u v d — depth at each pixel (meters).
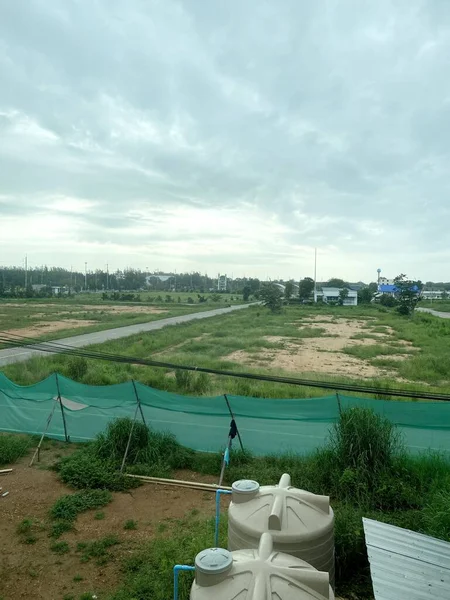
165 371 22.89
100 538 7.95
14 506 9.07
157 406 12.06
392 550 4.81
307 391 18.58
